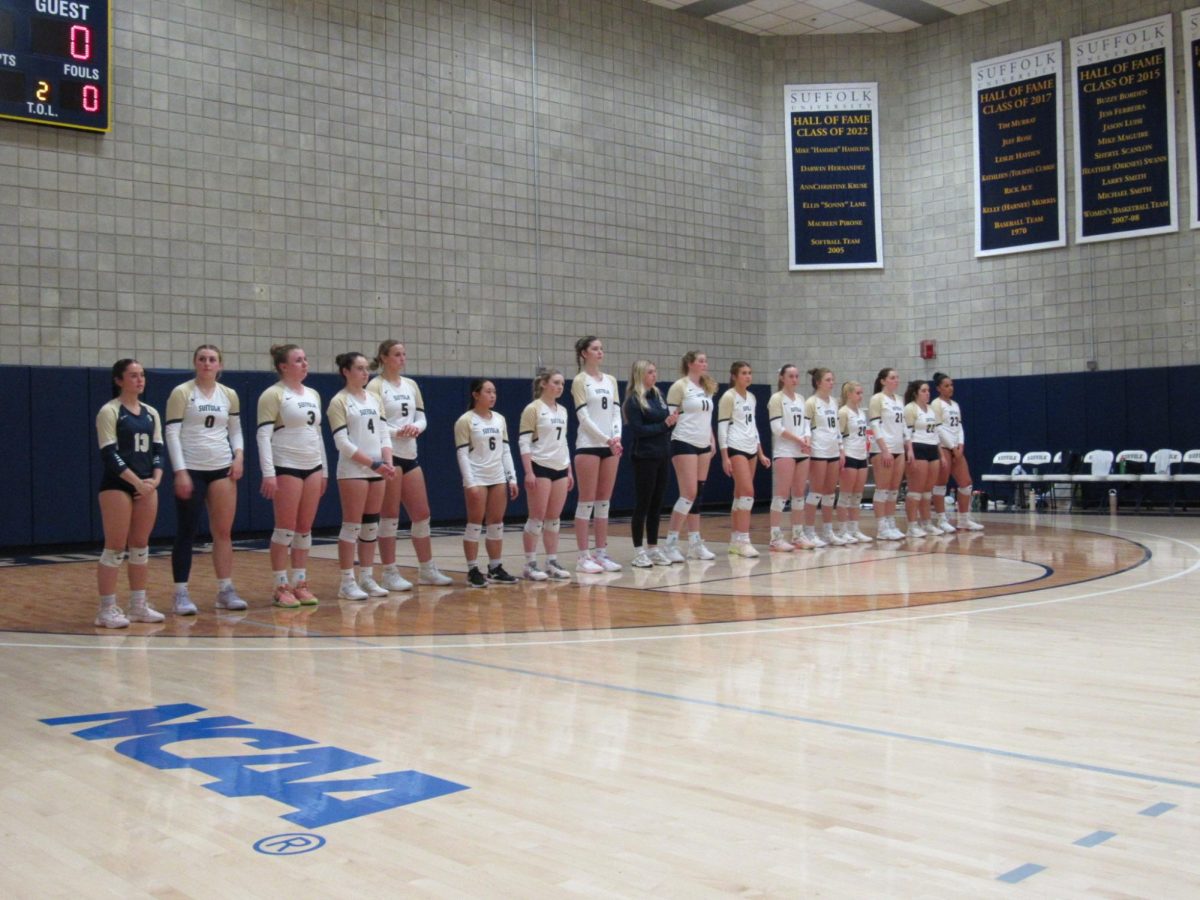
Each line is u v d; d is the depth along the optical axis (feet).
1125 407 53.11
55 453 39.37
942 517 41.96
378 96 47.65
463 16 50.39
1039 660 16.93
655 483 32.14
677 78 57.93
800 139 60.85
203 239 42.86
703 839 9.34
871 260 60.39
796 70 61.16
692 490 33.63
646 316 56.49
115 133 40.91
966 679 15.64
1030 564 30.50
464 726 13.48
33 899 8.30
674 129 57.77
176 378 41.63
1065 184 55.06
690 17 58.54
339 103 46.52
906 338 60.49
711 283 59.00
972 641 18.71
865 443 39.47
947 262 59.06
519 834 9.55
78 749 12.76
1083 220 54.44
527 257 52.31
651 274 56.70
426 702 14.85
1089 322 54.44
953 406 41.96
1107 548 34.63
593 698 14.89
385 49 47.91
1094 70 53.98
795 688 15.26
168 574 32.22
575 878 8.51
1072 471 52.60
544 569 32.01
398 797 10.69
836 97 60.64
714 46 59.52
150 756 12.41
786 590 26.03
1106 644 18.21
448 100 49.83
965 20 58.23
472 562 28.17
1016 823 9.59
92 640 20.65
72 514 39.78
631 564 33.04
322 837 9.57
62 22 39.37
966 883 8.23
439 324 49.37
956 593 24.88
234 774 11.62
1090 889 8.07
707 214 59.00
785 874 8.50
